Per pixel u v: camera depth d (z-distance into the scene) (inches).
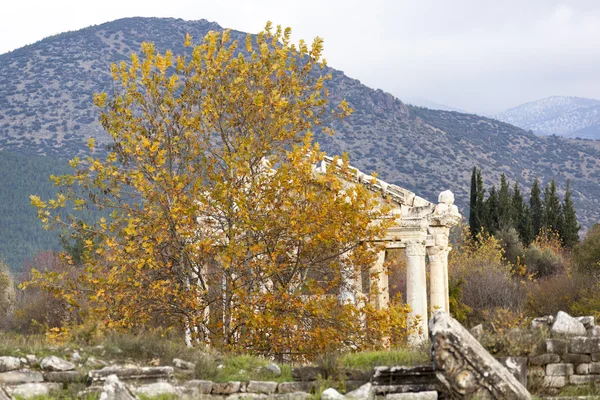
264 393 768.9
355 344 1174.3
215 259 1229.7
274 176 1206.9
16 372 742.5
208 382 772.0
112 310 1185.4
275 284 1221.1
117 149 1225.4
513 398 619.8
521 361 754.8
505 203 4168.3
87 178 1226.6
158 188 1219.2
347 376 792.3
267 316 1133.7
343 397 682.8
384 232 1218.6
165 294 1205.1
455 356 625.0
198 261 1214.3
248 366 881.5
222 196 1182.3
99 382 739.4
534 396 717.9
